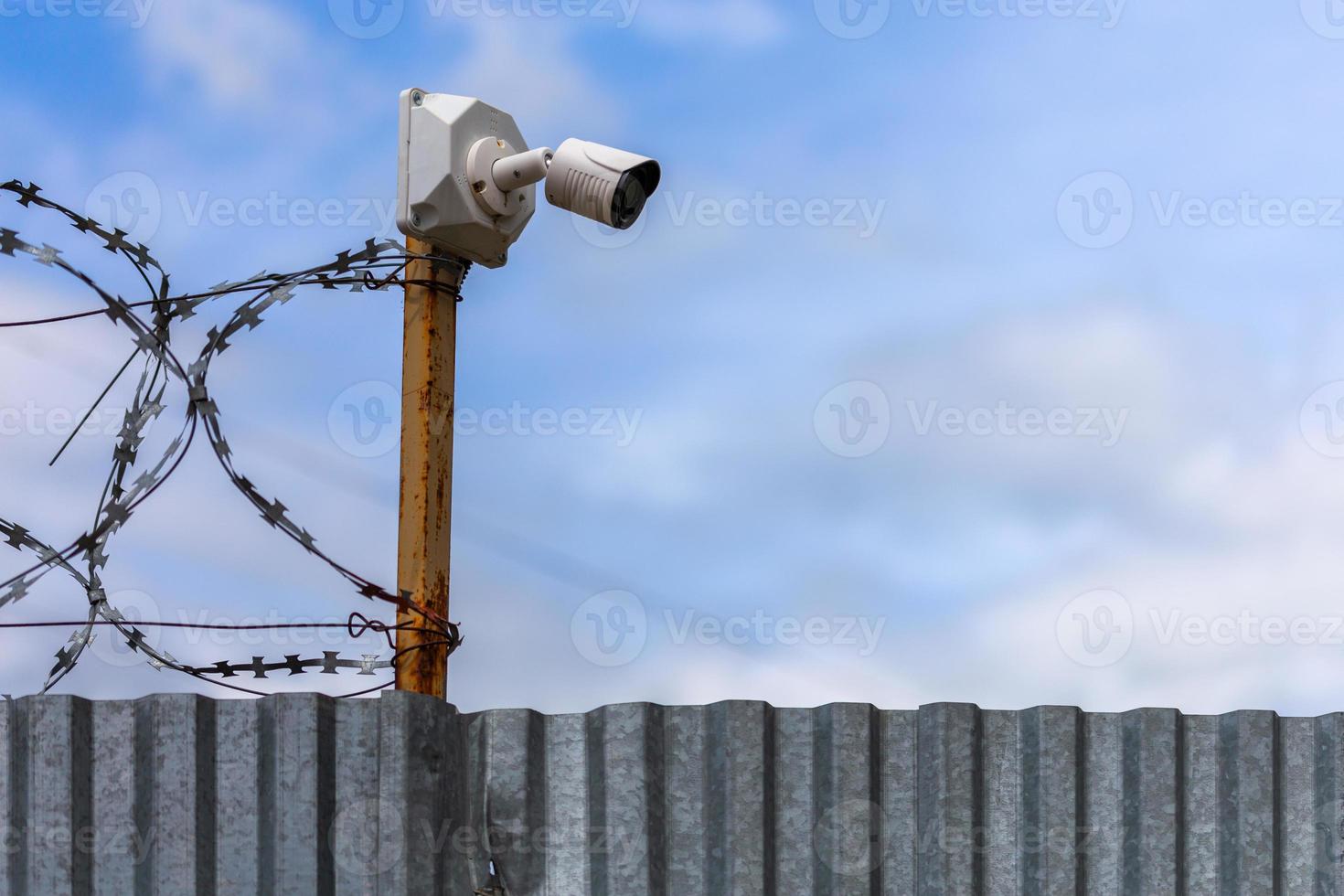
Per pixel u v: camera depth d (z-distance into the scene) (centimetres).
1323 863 514
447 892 495
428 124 565
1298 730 525
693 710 513
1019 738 518
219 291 552
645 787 502
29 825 486
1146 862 511
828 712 514
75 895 482
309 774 486
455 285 571
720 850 503
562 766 511
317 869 481
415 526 549
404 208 563
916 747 517
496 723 512
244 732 493
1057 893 506
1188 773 520
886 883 507
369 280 564
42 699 492
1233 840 515
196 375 544
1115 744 520
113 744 494
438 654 541
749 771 505
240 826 487
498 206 566
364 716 495
